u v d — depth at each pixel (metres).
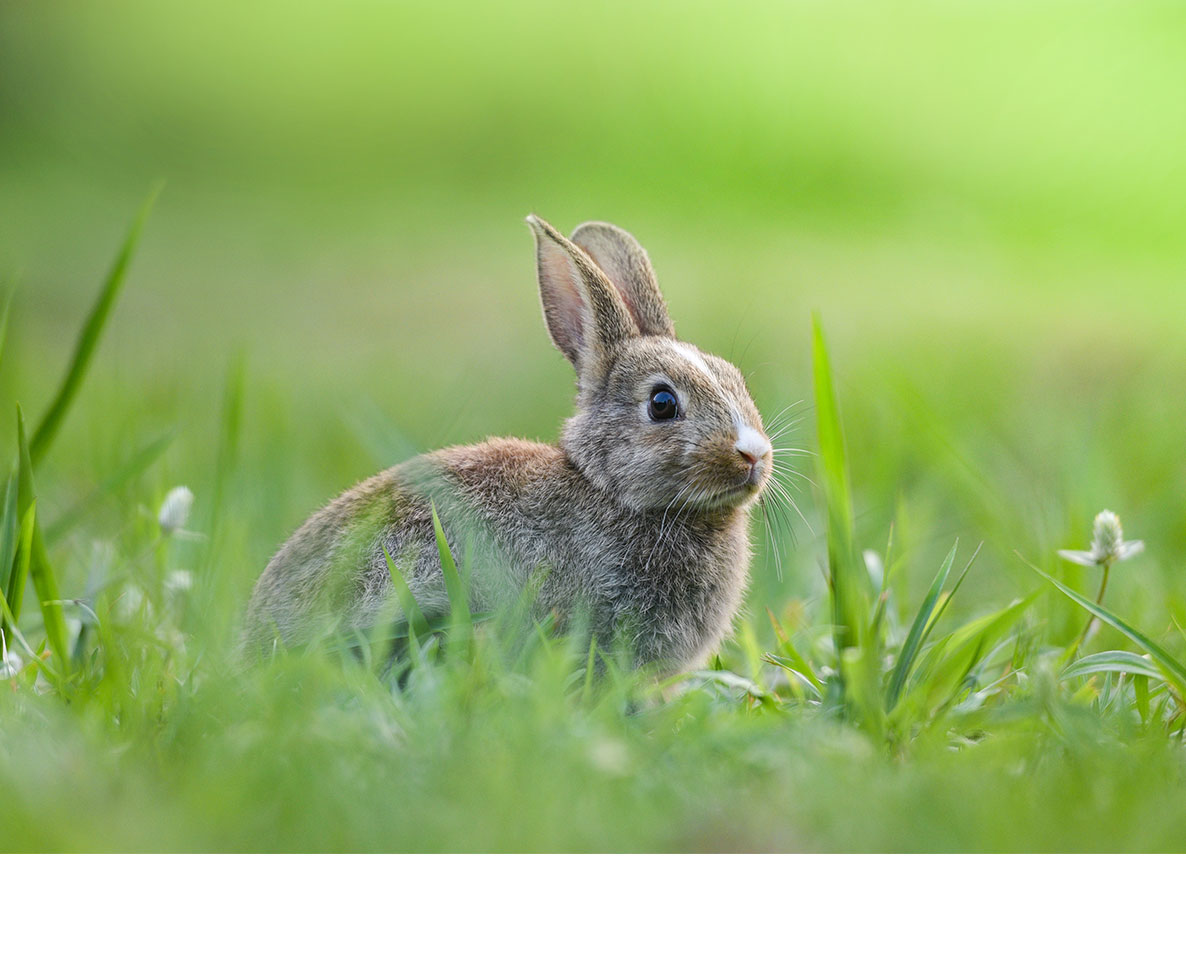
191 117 35.88
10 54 36.94
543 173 32.88
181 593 8.55
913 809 5.34
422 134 35.50
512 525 8.05
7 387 13.65
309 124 35.94
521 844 5.15
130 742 5.98
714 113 35.81
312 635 7.62
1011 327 19.64
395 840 5.14
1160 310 21.02
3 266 21.97
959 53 40.75
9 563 7.58
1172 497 10.63
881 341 18.14
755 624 9.55
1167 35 40.81
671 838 5.28
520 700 6.22
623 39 41.72
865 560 8.86
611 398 8.30
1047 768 5.90
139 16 41.47
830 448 7.34
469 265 23.81
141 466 9.10
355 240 26.09
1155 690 7.24
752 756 5.81
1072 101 36.34
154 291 21.59
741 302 20.14
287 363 17.00
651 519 8.17
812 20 44.69
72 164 32.62
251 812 5.20
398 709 6.29
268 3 43.59
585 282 8.45
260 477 11.15
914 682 6.98
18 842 5.06
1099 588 9.17
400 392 15.11
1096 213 29.39
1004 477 11.70
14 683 6.80
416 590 7.69
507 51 40.69
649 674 8.23
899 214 29.80
